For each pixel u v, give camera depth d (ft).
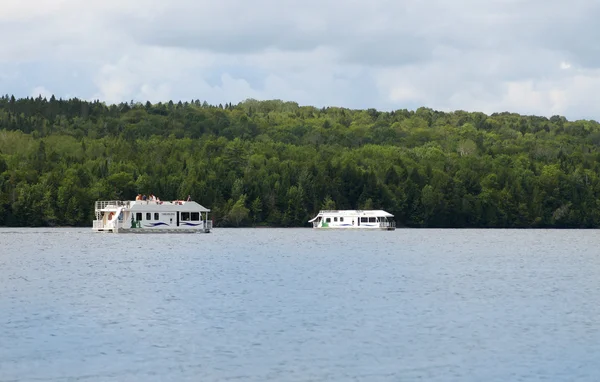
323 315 308.40
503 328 284.20
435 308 326.65
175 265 513.04
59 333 272.51
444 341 263.08
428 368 230.89
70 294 363.35
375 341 262.47
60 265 508.53
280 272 469.57
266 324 289.33
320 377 221.87
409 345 257.34
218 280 424.05
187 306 328.90
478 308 327.26
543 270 499.92
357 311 318.04
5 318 298.76
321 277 442.50
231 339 264.52
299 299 350.23
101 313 310.86
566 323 294.05
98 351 247.91
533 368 230.89
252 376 222.48
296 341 261.85
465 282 422.82
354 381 218.59
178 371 226.58
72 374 223.30
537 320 299.99
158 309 320.91
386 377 222.28
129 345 255.50
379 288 391.45
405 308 326.03
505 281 429.79
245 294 366.02
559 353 247.29
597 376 223.30
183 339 264.31
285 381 218.38
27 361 235.81
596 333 276.00
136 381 217.15
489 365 233.55
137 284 404.16
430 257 607.78
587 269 508.94
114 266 502.79
